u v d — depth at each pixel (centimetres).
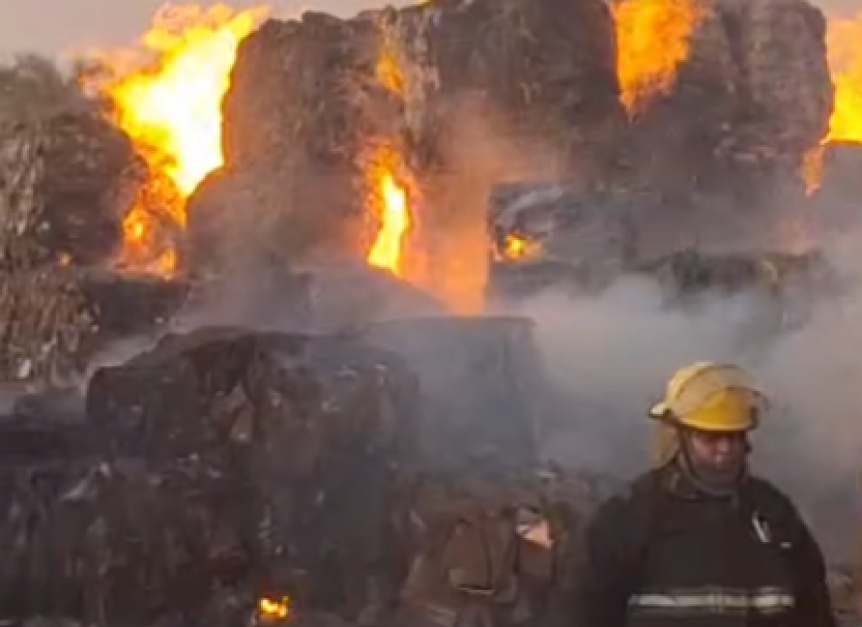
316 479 1082
